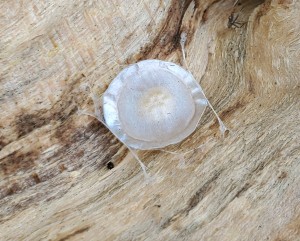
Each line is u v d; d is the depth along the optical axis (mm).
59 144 61
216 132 61
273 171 56
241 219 54
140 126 61
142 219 55
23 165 59
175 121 62
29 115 59
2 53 55
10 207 58
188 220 55
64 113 60
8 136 58
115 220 56
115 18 60
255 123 61
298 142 58
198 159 60
